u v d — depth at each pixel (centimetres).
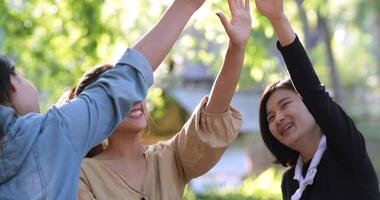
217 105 380
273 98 442
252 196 1181
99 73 386
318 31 2702
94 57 1075
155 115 1237
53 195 276
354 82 3775
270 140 458
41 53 1086
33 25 1064
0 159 276
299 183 432
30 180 276
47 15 1068
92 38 1068
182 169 395
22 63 1091
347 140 408
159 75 1444
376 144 2617
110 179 379
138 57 298
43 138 280
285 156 457
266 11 386
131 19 1135
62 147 280
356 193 413
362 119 3166
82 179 377
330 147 418
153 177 385
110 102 289
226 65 366
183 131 395
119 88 290
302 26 2669
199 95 2369
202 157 386
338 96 2670
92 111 285
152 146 404
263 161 2364
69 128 282
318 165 421
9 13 1056
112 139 389
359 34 3975
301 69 396
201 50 1312
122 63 298
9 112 284
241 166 2398
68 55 1092
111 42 1086
